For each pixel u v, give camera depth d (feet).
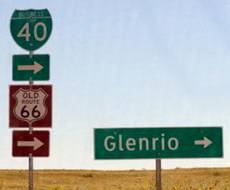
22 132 47.75
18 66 48.21
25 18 48.73
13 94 48.06
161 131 48.39
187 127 48.52
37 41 48.52
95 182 243.60
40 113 47.93
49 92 48.08
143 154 48.24
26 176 294.05
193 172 318.86
